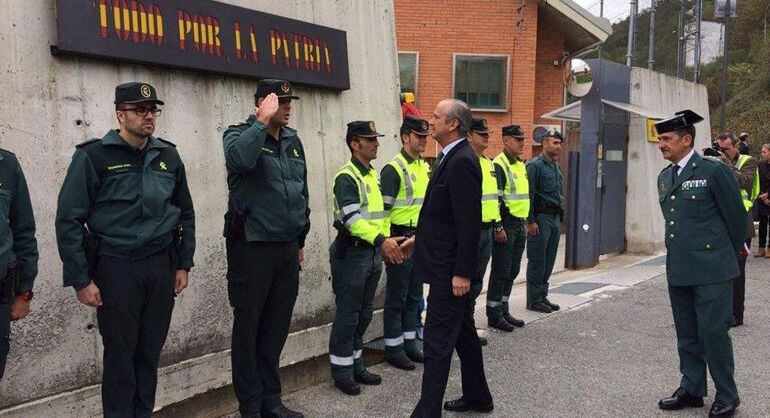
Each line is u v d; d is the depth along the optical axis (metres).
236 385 4.01
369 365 5.43
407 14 14.66
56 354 3.53
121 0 3.75
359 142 4.79
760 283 9.13
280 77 4.75
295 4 4.98
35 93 3.44
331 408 4.49
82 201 3.18
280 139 4.01
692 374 4.52
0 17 3.30
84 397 3.61
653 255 11.27
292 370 4.82
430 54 14.72
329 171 5.29
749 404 4.60
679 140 4.49
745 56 39.69
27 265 3.05
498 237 6.12
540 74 15.41
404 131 5.34
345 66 5.36
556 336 6.32
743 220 4.30
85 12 3.57
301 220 4.05
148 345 3.45
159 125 4.05
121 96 3.26
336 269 4.74
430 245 4.09
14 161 3.04
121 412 3.34
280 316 4.11
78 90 3.62
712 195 4.34
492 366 5.43
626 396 4.78
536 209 7.10
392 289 5.29
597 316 7.08
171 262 3.48
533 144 14.83
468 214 3.91
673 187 4.51
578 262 10.28
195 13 4.17
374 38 5.82
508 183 6.34
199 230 4.27
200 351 4.29
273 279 4.02
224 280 4.43
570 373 5.27
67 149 3.57
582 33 15.00
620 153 11.03
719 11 16.94
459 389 4.92
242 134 3.69
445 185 4.01
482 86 14.79
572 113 11.16
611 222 10.99
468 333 4.37
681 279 4.42
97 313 3.35
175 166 3.53
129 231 3.28
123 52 3.75
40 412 3.42
